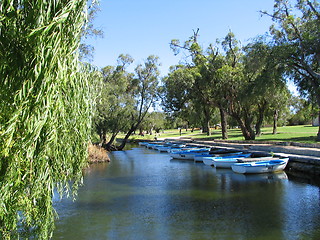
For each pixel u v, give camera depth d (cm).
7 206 424
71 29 438
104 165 2556
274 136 3450
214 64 3316
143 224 976
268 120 4759
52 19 409
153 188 1547
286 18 2259
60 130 460
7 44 418
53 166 490
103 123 3750
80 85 516
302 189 1384
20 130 396
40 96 390
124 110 3878
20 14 423
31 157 402
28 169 419
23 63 420
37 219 488
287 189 1395
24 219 524
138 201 1280
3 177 396
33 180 436
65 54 427
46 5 407
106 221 1015
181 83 3428
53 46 398
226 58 3353
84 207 1194
